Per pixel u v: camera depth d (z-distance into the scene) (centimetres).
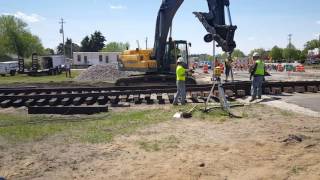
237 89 2052
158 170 779
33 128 1209
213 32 1898
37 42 12375
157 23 2483
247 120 1270
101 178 743
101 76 4088
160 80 2533
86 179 740
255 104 1648
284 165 787
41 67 6212
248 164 800
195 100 1819
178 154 880
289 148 906
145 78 2527
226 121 1261
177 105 1688
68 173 774
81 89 2094
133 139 1024
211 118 1318
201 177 736
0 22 11431
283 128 1126
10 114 1555
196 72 5353
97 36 14188
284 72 5175
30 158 873
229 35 1859
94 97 1872
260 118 1302
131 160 845
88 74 4134
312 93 2117
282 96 1969
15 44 11500
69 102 1836
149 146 952
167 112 1472
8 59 11438
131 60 2600
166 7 2414
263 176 732
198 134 1072
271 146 923
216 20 1948
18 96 1823
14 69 6041
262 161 816
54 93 1995
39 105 1758
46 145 982
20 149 949
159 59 2522
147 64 2536
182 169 780
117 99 1862
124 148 938
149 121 1282
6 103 1761
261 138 1004
